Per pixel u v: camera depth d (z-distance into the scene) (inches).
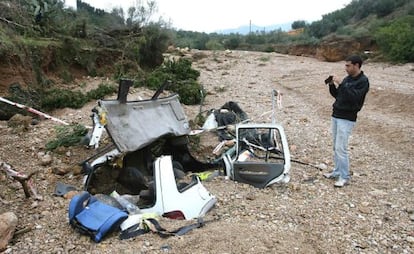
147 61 709.3
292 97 564.7
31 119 344.8
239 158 247.4
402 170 267.9
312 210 198.8
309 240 169.6
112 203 181.0
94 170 209.0
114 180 220.7
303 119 421.7
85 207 172.7
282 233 171.9
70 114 383.2
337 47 1186.6
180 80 590.6
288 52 1569.9
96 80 550.0
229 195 212.1
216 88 623.5
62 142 277.0
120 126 210.7
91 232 162.2
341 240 171.0
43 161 248.8
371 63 1017.5
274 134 291.1
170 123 248.7
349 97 218.7
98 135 202.4
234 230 169.0
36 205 194.2
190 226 170.6
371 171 265.9
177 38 1446.9
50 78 476.1
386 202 211.9
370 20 1696.6
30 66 431.2
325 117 438.0
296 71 850.1
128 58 647.8
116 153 208.8
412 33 1003.3
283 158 243.6
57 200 201.3
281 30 2439.7
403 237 175.6
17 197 204.4
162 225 170.7
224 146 304.0
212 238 161.2
